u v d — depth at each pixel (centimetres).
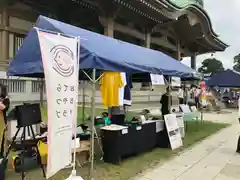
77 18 1728
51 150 355
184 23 2495
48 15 1567
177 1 2045
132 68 537
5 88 553
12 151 570
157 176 508
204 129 1098
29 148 498
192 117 1016
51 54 360
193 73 859
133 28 2088
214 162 615
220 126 1208
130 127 614
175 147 734
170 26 2572
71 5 1600
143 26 2119
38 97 1402
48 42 358
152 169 548
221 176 521
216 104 2081
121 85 542
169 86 791
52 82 357
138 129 642
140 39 2259
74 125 394
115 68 500
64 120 374
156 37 2627
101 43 569
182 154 679
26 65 507
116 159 567
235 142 846
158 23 2016
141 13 1753
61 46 374
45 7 1540
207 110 1994
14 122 526
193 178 505
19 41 1466
